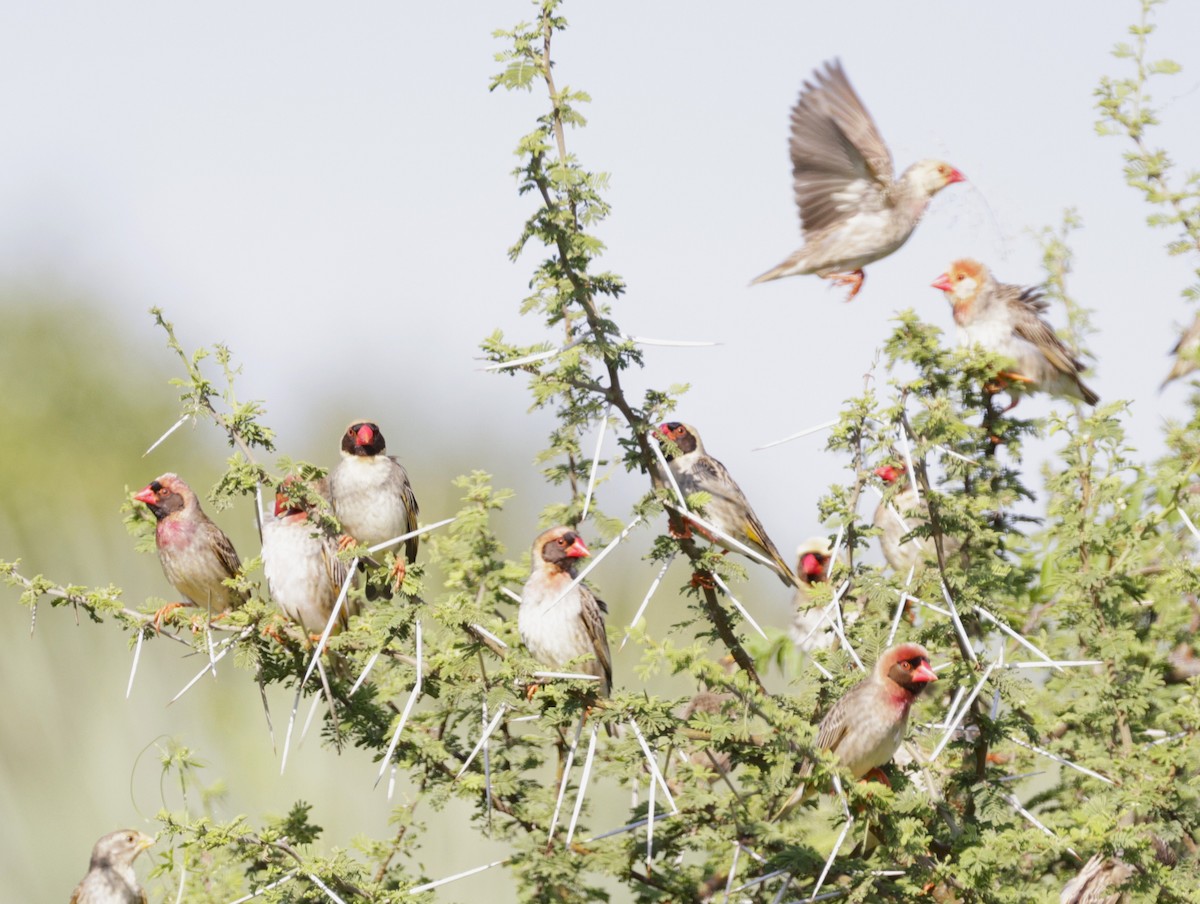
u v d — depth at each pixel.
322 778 14.04
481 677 9.07
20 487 21.39
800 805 9.80
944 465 11.59
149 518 13.14
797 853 8.94
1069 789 11.41
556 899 9.84
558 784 10.37
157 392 26.02
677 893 9.78
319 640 9.77
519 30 9.24
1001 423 12.12
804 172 13.33
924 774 10.11
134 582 18.05
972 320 13.98
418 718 10.79
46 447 23.42
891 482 10.48
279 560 11.64
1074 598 11.42
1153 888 9.20
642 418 9.25
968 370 11.98
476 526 11.82
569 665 8.92
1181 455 11.57
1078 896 9.77
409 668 9.98
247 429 9.66
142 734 14.86
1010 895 9.28
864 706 9.95
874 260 13.12
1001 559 11.98
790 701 10.13
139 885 12.56
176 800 13.31
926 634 10.22
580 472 11.20
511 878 11.05
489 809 9.73
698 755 11.28
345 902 9.32
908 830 8.99
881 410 9.84
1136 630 12.10
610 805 12.02
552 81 9.22
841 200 13.15
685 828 9.88
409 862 12.90
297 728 14.68
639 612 9.29
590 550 11.66
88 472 23.19
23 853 13.97
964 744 10.27
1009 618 11.53
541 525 9.88
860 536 10.42
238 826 9.47
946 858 9.24
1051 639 12.00
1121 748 11.12
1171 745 10.77
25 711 14.73
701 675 8.41
